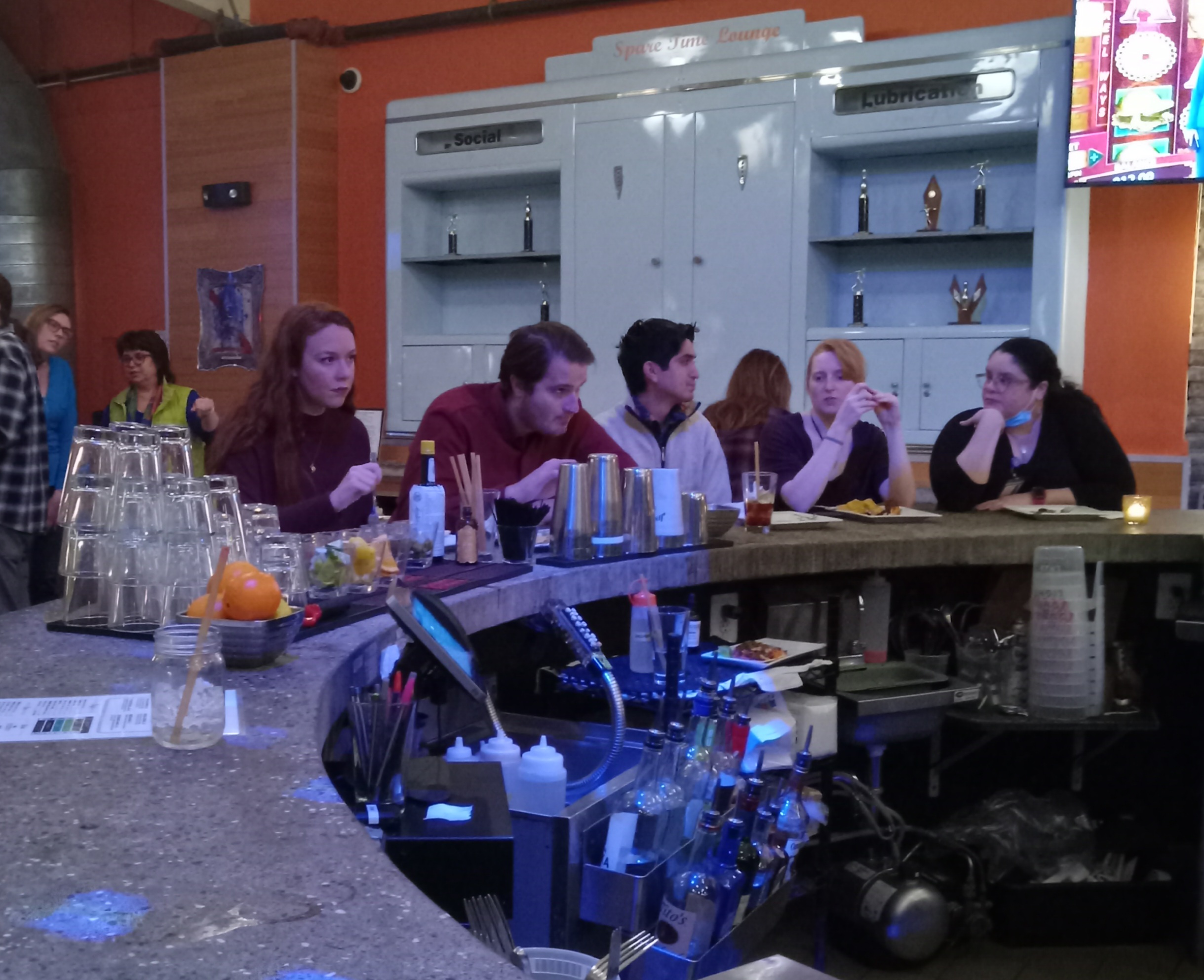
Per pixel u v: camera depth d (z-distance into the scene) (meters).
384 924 0.72
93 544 1.65
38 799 0.96
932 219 4.89
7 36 7.51
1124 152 4.37
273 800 0.96
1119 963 2.79
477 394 3.04
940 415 4.83
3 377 3.31
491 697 2.15
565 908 1.57
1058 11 4.77
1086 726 2.81
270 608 1.44
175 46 6.55
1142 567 3.09
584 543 2.36
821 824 2.42
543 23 5.77
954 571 3.10
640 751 1.90
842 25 4.97
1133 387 4.65
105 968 0.65
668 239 5.28
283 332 2.76
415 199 6.05
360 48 6.25
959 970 2.73
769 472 3.18
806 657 2.39
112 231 7.31
